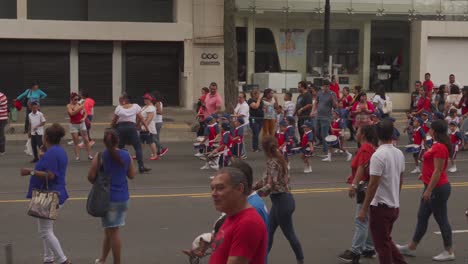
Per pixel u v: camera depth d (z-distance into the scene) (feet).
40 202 25.68
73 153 61.67
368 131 26.71
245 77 100.78
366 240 28.27
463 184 47.44
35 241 31.07
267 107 63.98
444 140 27.25
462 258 28.91
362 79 105.19
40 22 95.45
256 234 14.10
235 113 59.77
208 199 40.96
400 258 24.67
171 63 102.63
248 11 99.45
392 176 23.86
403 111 104.37
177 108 100.53
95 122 83.46
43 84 97.86
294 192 43.50
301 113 65.98
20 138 70.74
